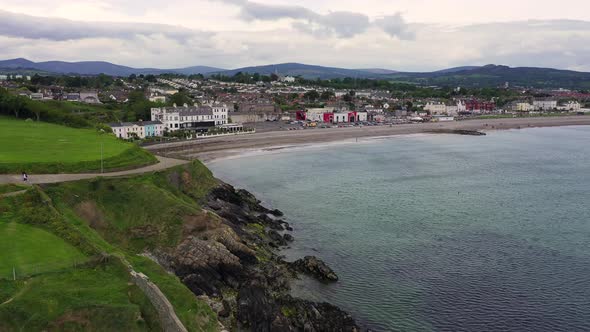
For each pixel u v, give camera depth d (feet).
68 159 240.32
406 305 164.25
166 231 189.67
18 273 127.24
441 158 472.44
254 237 216.74
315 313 153.38
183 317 125.59
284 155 474.49
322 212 270.87
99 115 584.40
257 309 150.51
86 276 131.95
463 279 184.24
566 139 653.71
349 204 288.30
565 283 181.37
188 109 628.28
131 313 115.96
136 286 128.88
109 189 209.26
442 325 152.35
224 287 170.30
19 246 142.92
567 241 225.97
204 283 165.68
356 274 188.55
